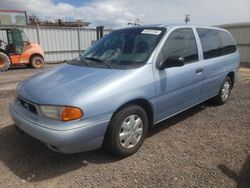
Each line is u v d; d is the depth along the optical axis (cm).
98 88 302
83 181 291
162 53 376
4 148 366
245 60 1617
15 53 1406
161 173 305
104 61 378
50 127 283
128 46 397
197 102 470
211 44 496
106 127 309
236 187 279
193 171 309
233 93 702
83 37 2042
